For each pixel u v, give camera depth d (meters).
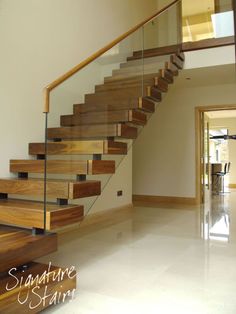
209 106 6.95
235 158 12.24
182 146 7.23
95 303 2.25
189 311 2.13
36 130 3.95
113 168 3.41
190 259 3.19
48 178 3.19
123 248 3.58
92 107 3.81
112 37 5.94
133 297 2.34
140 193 7.64
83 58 5.00
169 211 6.08
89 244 3.73
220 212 5.98
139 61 4.82
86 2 5.12
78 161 3.05
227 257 3.25
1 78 3.44
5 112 3.49
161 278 2.70
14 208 2.63
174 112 7.33
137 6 7.09
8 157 3.53
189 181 7.14
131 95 4.44
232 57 5.27
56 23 4.36
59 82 3.35
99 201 5.20
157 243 3.79
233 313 2.09
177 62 5.32
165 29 5.48
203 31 5.51
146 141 7.62
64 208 2.60
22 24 3.74
